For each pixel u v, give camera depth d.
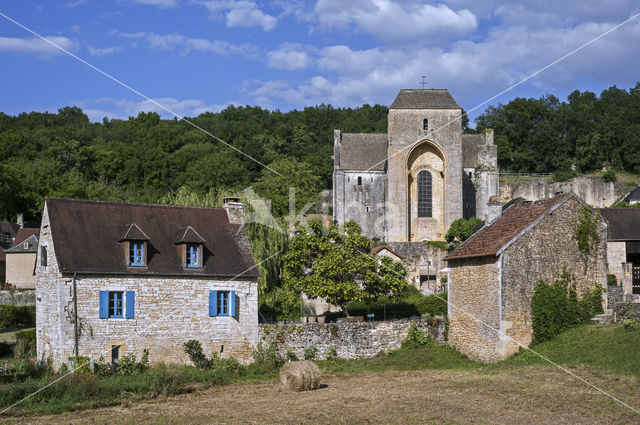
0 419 26.39
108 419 26.12
